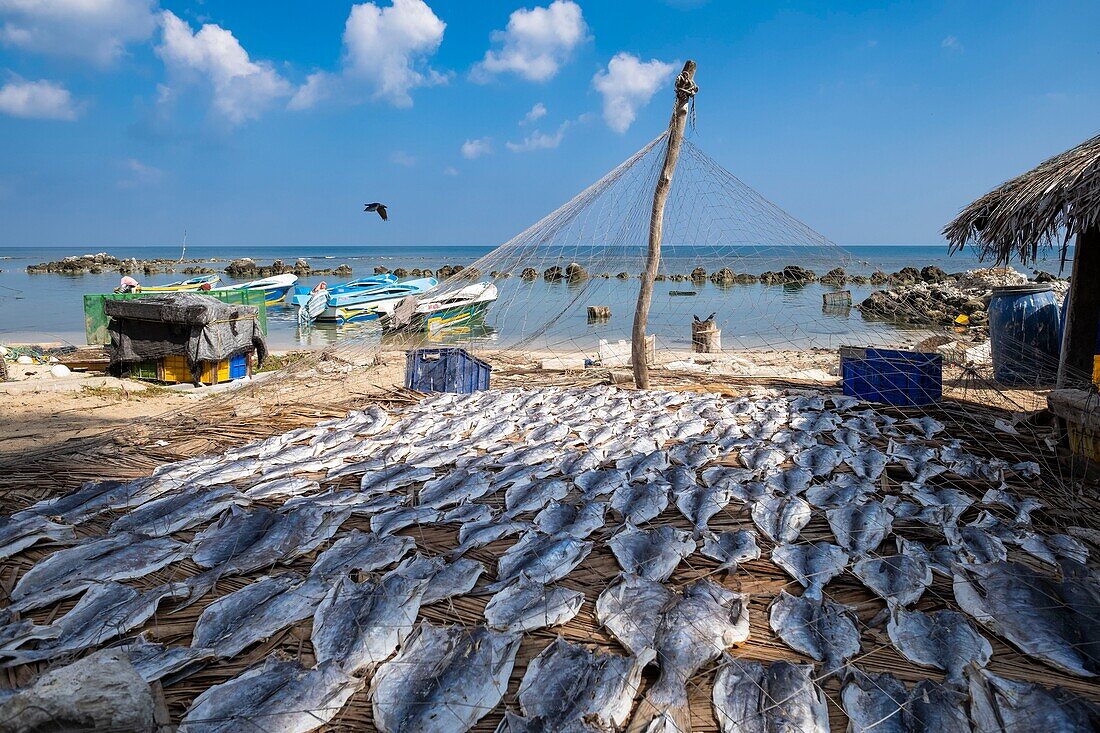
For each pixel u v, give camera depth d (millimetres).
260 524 6805
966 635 4898
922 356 12062
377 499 7613
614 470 8359
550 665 4539
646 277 12969
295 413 12172
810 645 4879
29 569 6086
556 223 11891
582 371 16328
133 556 6164
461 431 10578
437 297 16188
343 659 4703
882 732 4008
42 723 3523
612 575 6047
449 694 4297
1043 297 13695
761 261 14102
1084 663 4629
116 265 73312
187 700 4434
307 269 69188
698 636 4816
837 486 7816
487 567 6211
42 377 16656
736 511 7367
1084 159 8688
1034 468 8242
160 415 12297
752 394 13375
